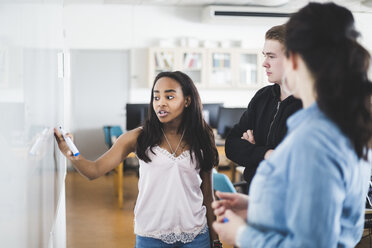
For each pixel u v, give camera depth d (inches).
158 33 321.7
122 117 326.0
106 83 321.4
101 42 316.5
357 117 35.1
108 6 314.3
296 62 37.0
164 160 71.2
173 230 71.6
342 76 34.2
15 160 37.2
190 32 325.4
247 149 76.8
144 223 72.3
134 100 325.1
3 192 32.2
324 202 33.3
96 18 314.5
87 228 183.9
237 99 338.6
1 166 31.6
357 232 40.6
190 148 74.0
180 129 74.9
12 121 36.0
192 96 75.0
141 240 72.9
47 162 61.6
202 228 74.2
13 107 36.4
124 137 74.4
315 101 36.3
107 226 186.9
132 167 310.2
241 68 323.6
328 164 33.9
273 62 68.9
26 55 43.2
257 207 37.9
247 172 78.9
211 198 79.7
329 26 34.7
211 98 335.0
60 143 72.2
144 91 325.7
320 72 34.8
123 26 318.0
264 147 74.8
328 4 36.5
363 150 36.3
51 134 67.8
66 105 157.9
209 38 328.5
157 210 71.6
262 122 78.3
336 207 33.8
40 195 53.6
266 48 69.6
